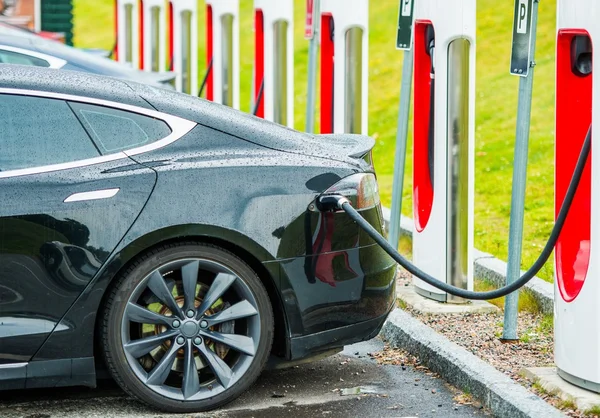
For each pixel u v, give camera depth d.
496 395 6.75
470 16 9.10
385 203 14.38
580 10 6.60
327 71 12.22
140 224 6.58
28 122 6.71
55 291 6.51
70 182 6.59
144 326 6.83
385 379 7.58
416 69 9.66
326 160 7.05
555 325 6.99
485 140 17.38
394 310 8.91
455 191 9.22
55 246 6.50
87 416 6.69
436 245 9.29
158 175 6.68
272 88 14.60
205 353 6.77
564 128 7.00
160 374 6.71
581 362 6.68
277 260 6.81
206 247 6.73
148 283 6.66
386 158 18.05
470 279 9.33
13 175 6.57
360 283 7.03
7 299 6.47
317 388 7.34
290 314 6.88
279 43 14.52
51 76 6.92
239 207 6.73
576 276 6.84
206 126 6.95
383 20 28.20
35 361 6.55
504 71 21.38
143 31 23.23
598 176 6.45
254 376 6.86
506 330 8.13
